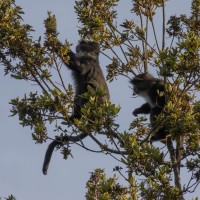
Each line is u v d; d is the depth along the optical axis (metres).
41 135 35.91
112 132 33.84
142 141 35.84
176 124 35.00
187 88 35.81
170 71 34.59
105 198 31.53
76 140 39.97
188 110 36.19
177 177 35.50
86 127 34.62
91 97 34.22
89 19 41.34
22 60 36.88
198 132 36.16
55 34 37.16
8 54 37.09
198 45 34.25
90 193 33.31
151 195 32.16
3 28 36.81
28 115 35.91
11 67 37.06
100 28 42.09
